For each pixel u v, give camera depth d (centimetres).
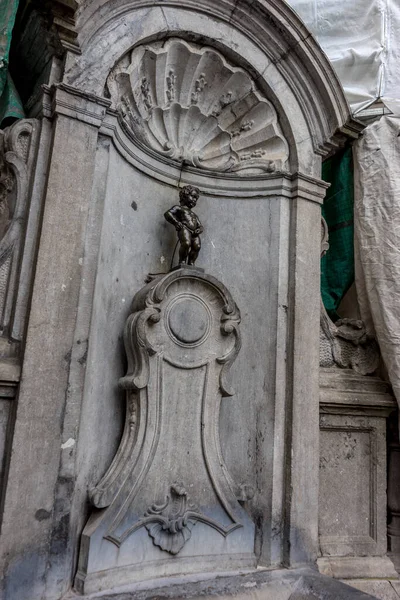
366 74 345
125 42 248
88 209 229
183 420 258
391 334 306
